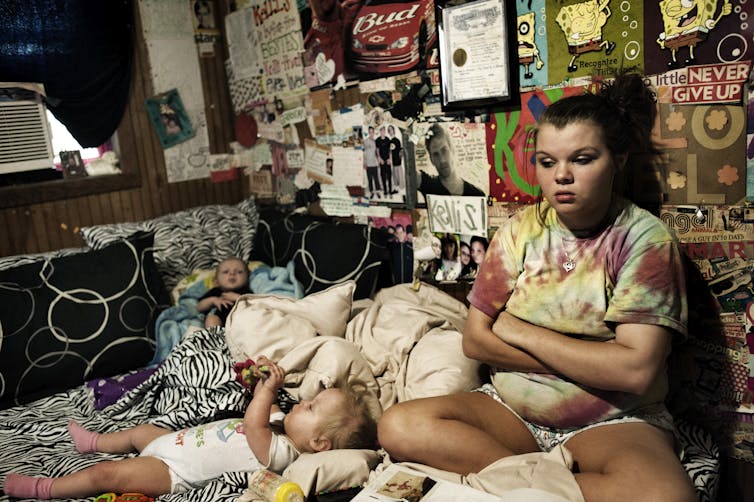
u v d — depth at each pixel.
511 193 2.11
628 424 1.49
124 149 2.99
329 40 2.65
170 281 2.86
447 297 2.30
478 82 2.09
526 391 1.61
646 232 1.50
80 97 2.80
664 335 1.44
